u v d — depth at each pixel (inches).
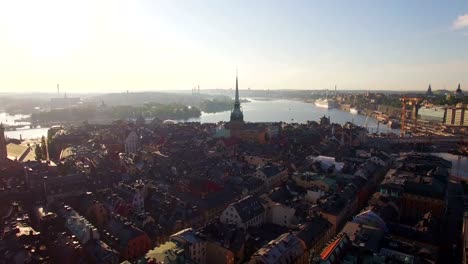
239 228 5846.5
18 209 6417.3
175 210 6747.1
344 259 4409.5
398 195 7337.6
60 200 7003.0
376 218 5634.8
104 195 7317.9
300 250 5128.0
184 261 4554.6
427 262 4483.3
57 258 4968.0
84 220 5684.1
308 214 6569.9
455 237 6373.0
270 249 4783.5
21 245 4862.2
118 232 5634.8
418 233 5526.6
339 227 6579.7
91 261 4854.8
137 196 7076.8
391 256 4493.1
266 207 6968.5
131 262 4980.3
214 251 5324.8
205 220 6973.4
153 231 6008.9
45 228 5718.5
